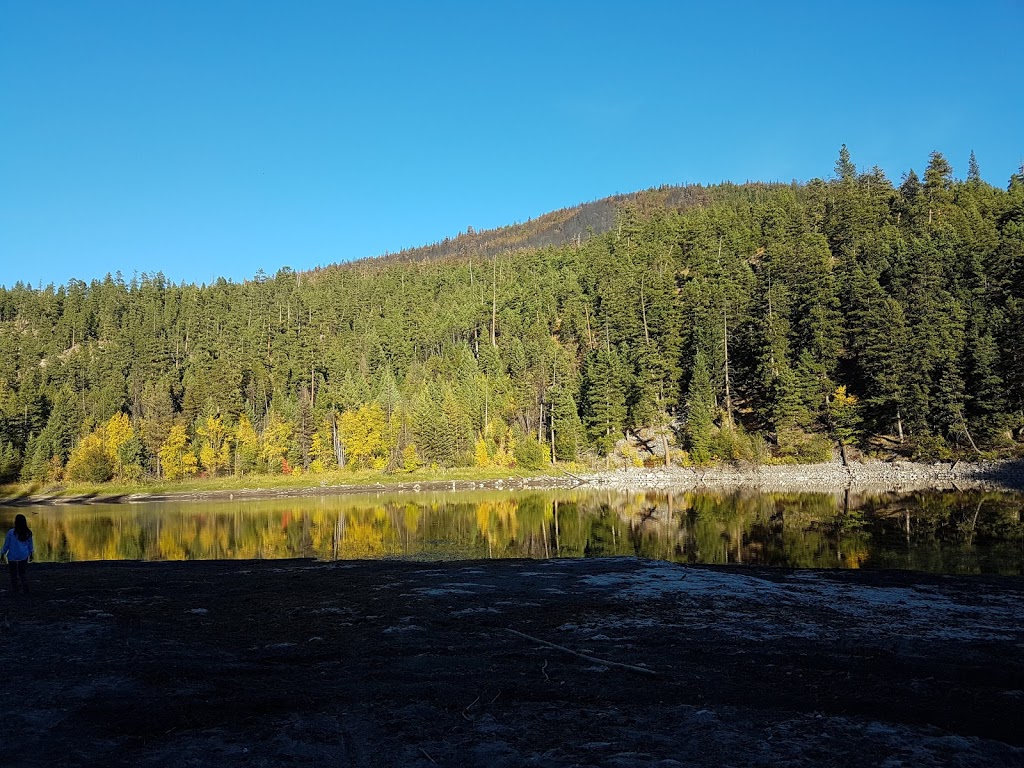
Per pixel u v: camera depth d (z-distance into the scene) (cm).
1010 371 6550
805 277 8675
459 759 676
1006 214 9694
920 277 7825
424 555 3053
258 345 13438
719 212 14675
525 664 1059
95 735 748
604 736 732
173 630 1326
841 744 703
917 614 1410
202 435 10144
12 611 1523
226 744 719
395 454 9769
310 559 2675
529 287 14075
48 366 14338
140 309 17988
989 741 713
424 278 17800
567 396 9438
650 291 10462
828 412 7544
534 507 5566
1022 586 1742
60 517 6009
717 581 1822
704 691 908
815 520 3872
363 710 830
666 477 7994
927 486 5909
